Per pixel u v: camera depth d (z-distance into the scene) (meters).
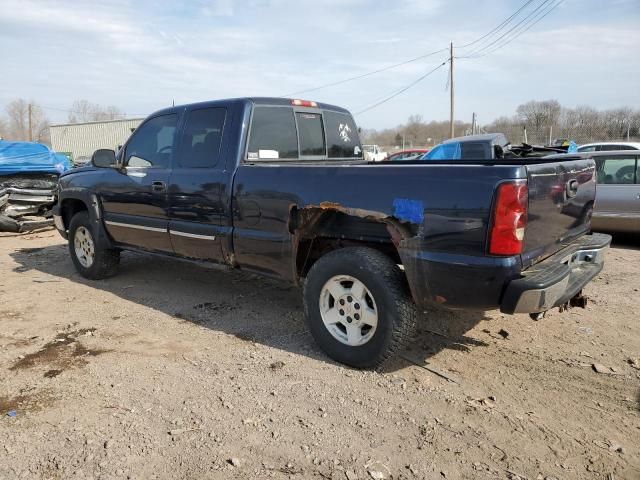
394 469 2.66
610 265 6.84
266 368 3.80
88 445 2.87
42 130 75.56
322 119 5.33
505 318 4.76
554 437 2.93
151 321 4.83
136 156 5.42
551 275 3.15
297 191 3.89
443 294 3.30
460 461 2.72
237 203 4.32
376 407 3.25
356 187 3.58
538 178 3.21
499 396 3.38
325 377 3.65
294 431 3.00
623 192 8.22
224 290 5.79
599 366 3.75
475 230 3.10
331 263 3.74
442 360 3.91
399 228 3.40
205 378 3.65
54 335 4.49
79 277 6.47
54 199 10.47
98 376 3.70
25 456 2.77
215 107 4.65
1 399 3.38
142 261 7.23
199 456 2.77
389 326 3.50
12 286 6.08
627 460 2.72
